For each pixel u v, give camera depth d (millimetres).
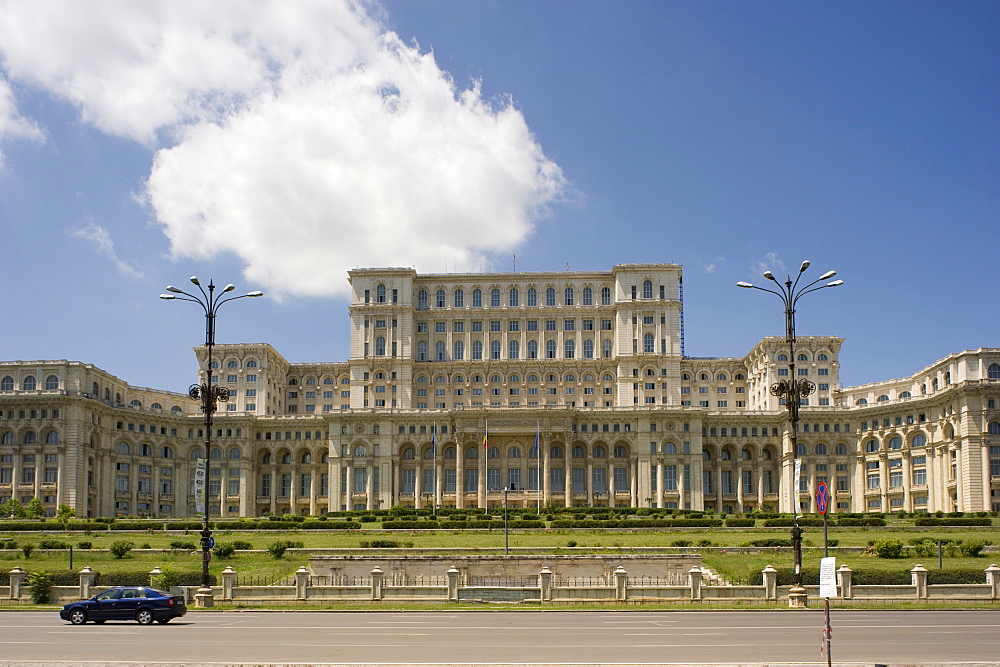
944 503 185000
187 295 76125
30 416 184250
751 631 52594
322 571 92500
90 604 58688
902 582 75938
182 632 53188
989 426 176000
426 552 113375
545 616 62375
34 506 168125
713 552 112062
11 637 51188
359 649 45500
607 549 113250
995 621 58281
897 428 198875
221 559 110188
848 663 40906
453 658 42375
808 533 132000
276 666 40062
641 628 54188
